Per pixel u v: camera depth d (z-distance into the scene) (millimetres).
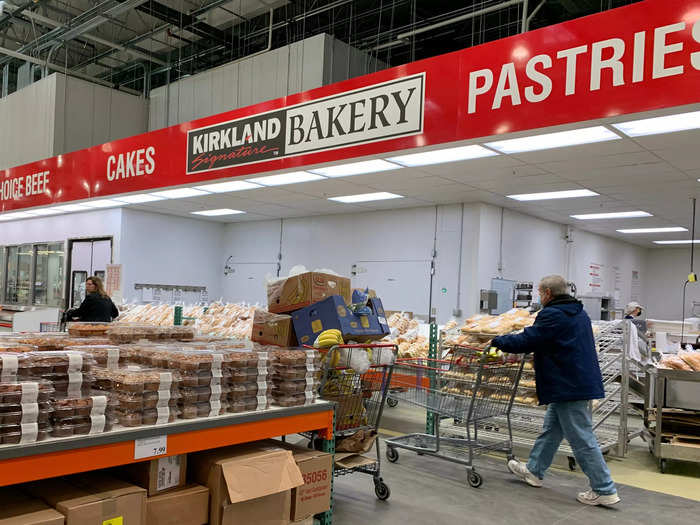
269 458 2619
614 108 4246
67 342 2973
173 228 11703
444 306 9008
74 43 12641
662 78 4031
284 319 3785
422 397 4531
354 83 5891
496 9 8141
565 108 4488
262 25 11164
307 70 9023
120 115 11852
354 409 3709
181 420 2400
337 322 3582
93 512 2066
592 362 3916
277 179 7371
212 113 10562
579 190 7523
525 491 4105
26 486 2236
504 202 8719
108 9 9211
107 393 2248
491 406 4473
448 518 3494
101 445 2086
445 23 8703
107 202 9969
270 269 11789
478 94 4988
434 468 4598
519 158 5891
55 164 10312
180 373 2445
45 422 2008
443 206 9172
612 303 10883
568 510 3740
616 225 10758
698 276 13922
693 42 3898
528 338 3896
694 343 8742
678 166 6012
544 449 4168
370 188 7895
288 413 2795
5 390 1908
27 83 12844
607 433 5648
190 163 7750
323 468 2943
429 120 5305
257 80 9805
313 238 11102
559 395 3871
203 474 2514
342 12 10562
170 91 11602
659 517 3680
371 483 4145
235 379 2635
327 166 6336
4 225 14258
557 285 4027
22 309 13008
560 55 4535
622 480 4520
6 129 12492
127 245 10859
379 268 9953
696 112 4145
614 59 4258
